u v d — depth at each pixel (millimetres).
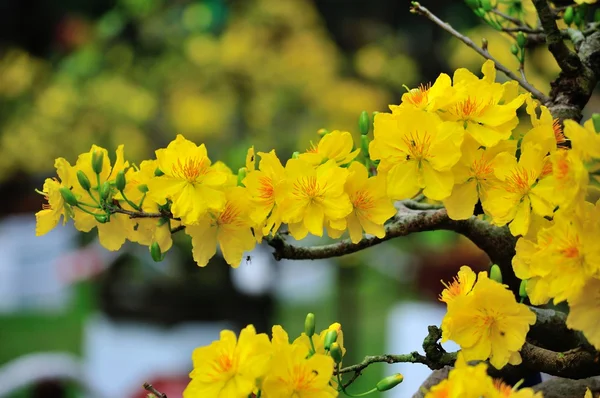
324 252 2201
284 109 7531
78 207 2037
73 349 11094
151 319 7270
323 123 7625
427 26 9234
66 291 12555
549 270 1630
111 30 7613
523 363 2004
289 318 11266
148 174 2057
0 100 8711
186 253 7137
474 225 2322
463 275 1812
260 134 7336
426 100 1869
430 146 1784
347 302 8672
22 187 12125
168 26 7688
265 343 1662
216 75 7352
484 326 1728
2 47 10680
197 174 1930
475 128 1797
